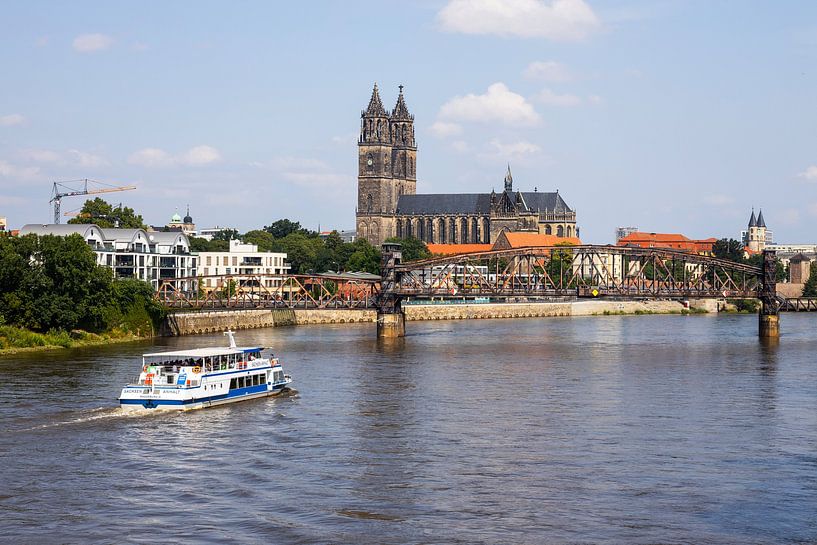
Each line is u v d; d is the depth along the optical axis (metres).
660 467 84.44
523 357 167.62
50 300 174.25
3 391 117.06
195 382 109.75
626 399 118.62
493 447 91.31
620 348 187.88
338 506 73.69
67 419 101.50
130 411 106.44
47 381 125.44
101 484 78.75
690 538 67.88
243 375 115.50
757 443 93.50
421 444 92.31
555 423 102.62
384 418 104.88
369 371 144.50
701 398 119.75
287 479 80.38
